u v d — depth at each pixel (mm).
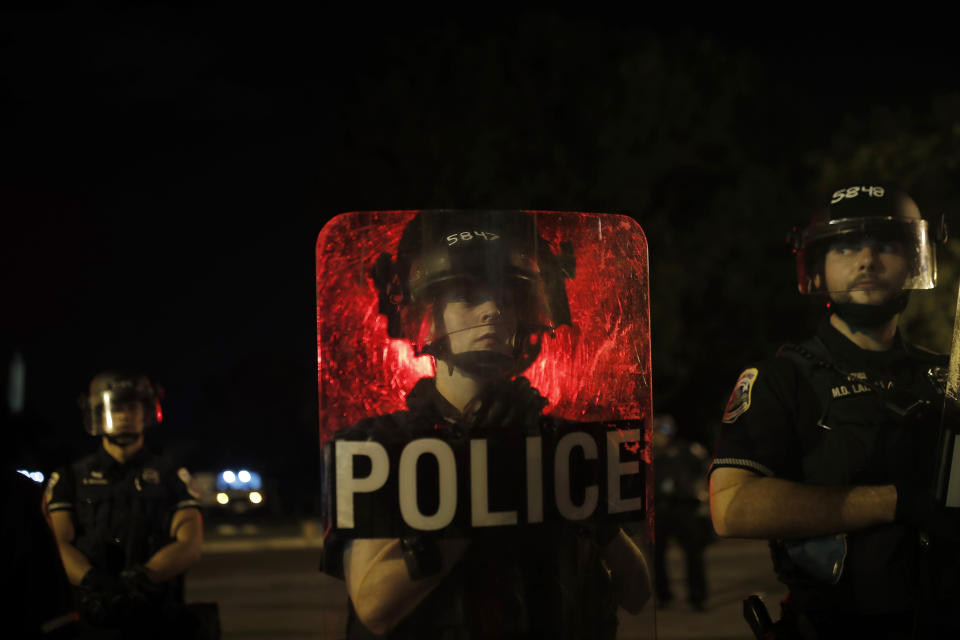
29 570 1897
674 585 10430
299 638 7680
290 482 24078
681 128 20078
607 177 19906
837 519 2008
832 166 17938
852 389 2141
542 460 1635
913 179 15945
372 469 1619
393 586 1599
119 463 3725
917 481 2080
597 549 1659
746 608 2285
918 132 17406
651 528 1734
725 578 11008
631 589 1692
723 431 2201
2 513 1879
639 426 1740
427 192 20000
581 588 1639
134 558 3656
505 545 1612
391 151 20203
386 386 1649
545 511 1631
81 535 3648
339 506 1629
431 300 1660
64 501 3648
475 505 1611
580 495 1654
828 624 2062
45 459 2031
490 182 19859
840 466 2104
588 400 1699
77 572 3539
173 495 3752
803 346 2232
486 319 1651
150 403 3764
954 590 1877
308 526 17500
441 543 1604
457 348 1647
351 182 20344
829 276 2234
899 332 2289
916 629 1925
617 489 1688
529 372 1674
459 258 1649
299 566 13094
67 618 1973
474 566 1606
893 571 2018
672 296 19188
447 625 1603
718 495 2148
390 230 1669
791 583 2143
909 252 2215
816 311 17547
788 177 21266
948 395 1942
